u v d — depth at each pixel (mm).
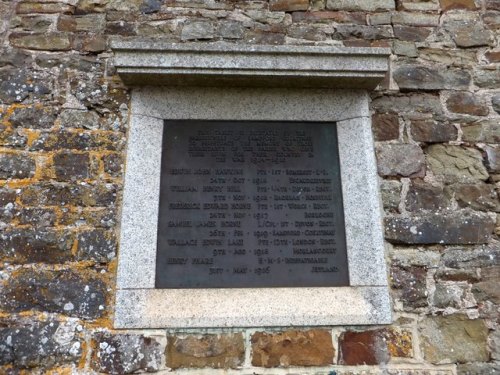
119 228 2359
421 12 2984
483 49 2924
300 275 2348
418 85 2773
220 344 2180
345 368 2191
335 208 2477
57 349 2123
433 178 2588
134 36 2791
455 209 2531
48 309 2188
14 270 2244
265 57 2561
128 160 2459
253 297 2266
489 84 2832
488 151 2670
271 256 2367
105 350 2137
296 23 2896
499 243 2480
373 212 2459
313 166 2551
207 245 2361
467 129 2713
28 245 2291
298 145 2588
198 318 2191
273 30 2863
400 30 2920
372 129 2660
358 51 2578
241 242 2379
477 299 2359
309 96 2676
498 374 2229
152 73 2510
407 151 2627
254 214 2434
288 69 2555
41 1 2812
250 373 2146
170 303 2223
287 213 2449
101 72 2662
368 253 2385
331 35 2883
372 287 2324
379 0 2992
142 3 2869
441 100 2766
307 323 2227
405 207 2516
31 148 2473
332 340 2230
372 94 2736
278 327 2230
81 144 2500
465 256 2438
